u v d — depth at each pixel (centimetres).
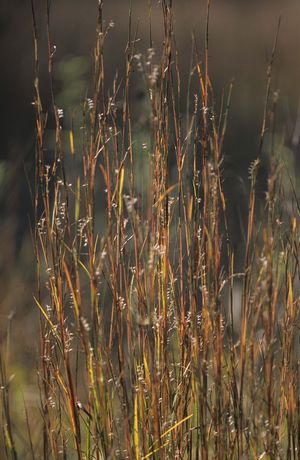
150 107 262
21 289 494
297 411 239
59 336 246
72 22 1257
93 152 237
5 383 260
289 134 362
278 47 1255
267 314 226
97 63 239
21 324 441
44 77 1145
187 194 250
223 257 474
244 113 1006
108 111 240
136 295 246
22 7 1223
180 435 240
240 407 231
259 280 229
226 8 1489
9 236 555
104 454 233
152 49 235
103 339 247
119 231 241
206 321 234
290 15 1438
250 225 237
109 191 238
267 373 229
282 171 263
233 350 238
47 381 243
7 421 244
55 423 255
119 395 233
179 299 250
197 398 240
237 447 233
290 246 246
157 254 238
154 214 243
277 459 238
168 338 247
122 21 1331
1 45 1170
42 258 539
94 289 230
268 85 241
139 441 241
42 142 241
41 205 661
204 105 242
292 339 248
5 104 1075
